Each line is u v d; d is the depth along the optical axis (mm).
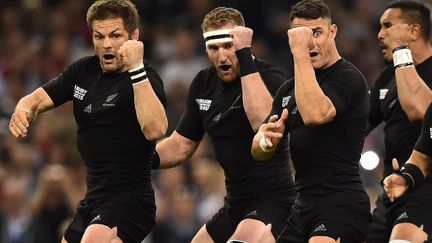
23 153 48375
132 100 27312
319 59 26625
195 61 55750
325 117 25812
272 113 27547
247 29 28016
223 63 28453
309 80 25844
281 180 28453
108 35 27297
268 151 26578
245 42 27953
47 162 47812
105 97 27594
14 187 44344
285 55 57062
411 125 29078
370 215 26688
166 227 44438
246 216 28359
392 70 30172
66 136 46844
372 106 30609
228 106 28672
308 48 26094
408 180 26609
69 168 45344
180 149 30234
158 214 44688
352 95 26406
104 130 27609
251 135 28391
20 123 28047
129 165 27703
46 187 41625
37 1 61000
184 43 55812
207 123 29141
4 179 45219
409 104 28422
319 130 26453
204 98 29328
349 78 26500
